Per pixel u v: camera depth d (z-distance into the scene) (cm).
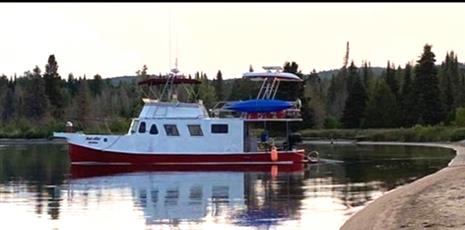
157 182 5969
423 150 11456
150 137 7706
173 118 7725
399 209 3591
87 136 7719
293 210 4134
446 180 4800
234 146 7769
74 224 3712
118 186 5647
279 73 8400
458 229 2892
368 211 3788
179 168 7525
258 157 7825
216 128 7750
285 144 8494
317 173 6788
